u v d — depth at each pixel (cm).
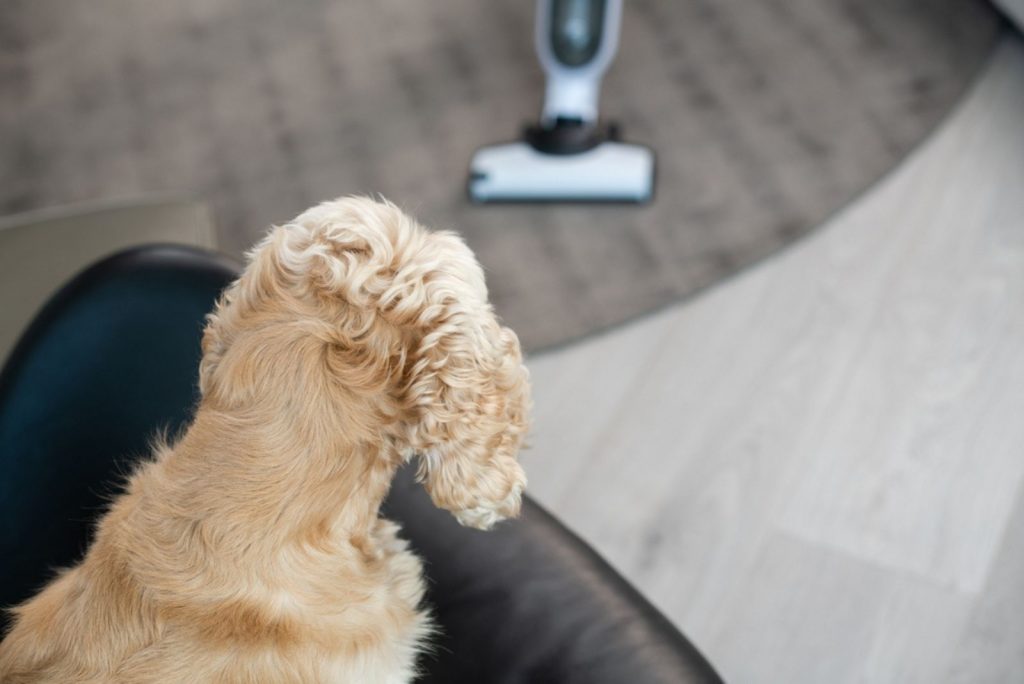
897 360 242
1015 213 266
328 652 123
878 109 293
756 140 291
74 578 129
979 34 306
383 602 132
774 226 271
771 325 252
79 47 339
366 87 317
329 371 115
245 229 284
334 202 122
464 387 115
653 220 276
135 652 119
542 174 277
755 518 221
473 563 152
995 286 252
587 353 251
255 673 119
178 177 299
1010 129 283
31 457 160
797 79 304
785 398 238
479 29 329
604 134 287
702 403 240
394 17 336
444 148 298
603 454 234
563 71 271
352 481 120
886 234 265
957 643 201
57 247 214
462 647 148
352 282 113
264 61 328
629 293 261
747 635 206
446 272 116
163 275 166
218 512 118
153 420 163
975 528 215
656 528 221
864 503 221
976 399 234
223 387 118
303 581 121
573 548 152
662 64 313
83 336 163
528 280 266
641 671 138
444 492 121
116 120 317
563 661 142
